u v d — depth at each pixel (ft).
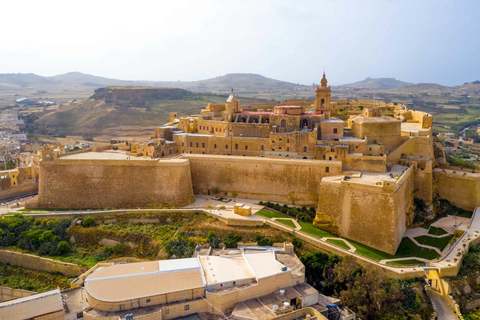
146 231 311.27
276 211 337.72
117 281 211.00
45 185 370.73
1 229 318.86
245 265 238.48
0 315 192.03
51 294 209.36
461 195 355.97
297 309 213.05
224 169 372.79
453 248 275.39
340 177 322.75
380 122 368.89
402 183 304.50
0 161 583.58
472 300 244.01
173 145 404.16
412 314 228.02
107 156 393.70
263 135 392.47
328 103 407.44
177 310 203.62
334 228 306.96
